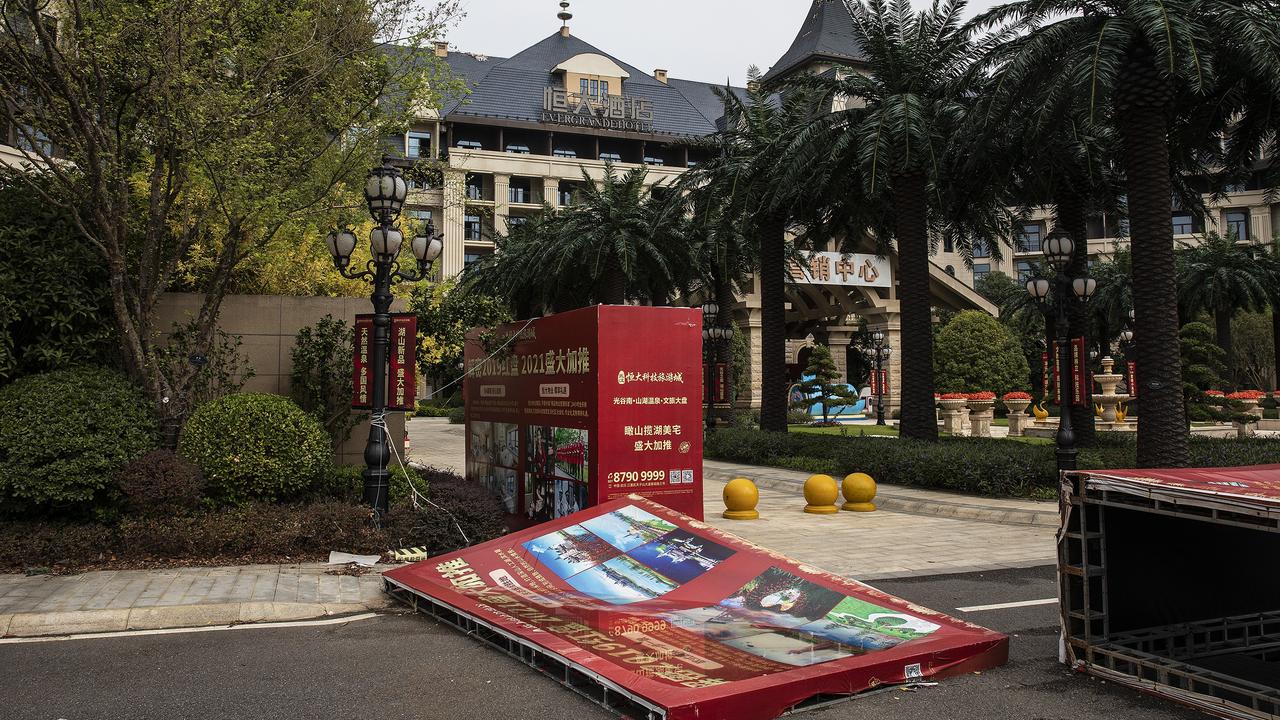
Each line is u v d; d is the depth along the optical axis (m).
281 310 10.84
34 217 9.30
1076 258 17.11
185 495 7.99
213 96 8.82
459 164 51.12
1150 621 5.03
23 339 9.20
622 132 56.09
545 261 24.42
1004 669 4.90
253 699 4.35
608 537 6.96
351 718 4.09
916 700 4.34
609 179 24.06
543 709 4.23
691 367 8.69
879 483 14.83
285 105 10.02
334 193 11.24
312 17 9.90
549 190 53.88
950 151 15.26
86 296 9.32
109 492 8.10
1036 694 4.45
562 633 5.04
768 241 20.09
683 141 23.06
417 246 9.17
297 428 8.79
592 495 8.30
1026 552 9.13
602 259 22.80
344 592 6.63
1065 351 12.05
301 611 6.12
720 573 6.16
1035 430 29.75
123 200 9.16
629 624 5.24
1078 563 4.96
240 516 8.09
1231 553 5.39
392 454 10.87
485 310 11.20
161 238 10.33
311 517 8.11
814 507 12.21
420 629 5.81
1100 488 4.69
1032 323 45.69
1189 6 10.95
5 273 8.74
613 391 8.30
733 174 18.58
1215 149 14.61
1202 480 4.57
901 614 5.34
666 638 4.94
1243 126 13.77
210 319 9.70
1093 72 10.56
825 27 51.28
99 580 6.85
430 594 6.09
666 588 6.06
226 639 5.53
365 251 14.92
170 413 9.12
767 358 20.22
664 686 4.02
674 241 23.69
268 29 9.84
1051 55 12.05
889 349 37.38
